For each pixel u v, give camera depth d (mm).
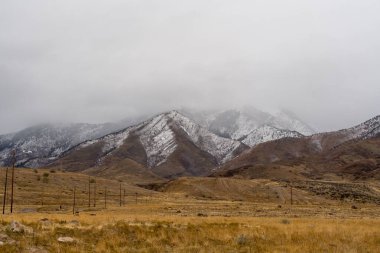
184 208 103875
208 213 77438
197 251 24094
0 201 117562
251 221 41719
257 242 27203
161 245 25297
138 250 23797
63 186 164625
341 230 33062
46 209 102250
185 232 29594
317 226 35938
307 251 24484
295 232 31484
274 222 40812
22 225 26547
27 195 131375
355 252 24453
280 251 24562
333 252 24219
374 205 173375
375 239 29109
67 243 24266
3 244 22156
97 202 133500
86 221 33406
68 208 106688
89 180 179500
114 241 25438
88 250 23250
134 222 33594
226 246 25688
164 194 193250
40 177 168750
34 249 22297
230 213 78062
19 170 178000
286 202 186500
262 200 197750
